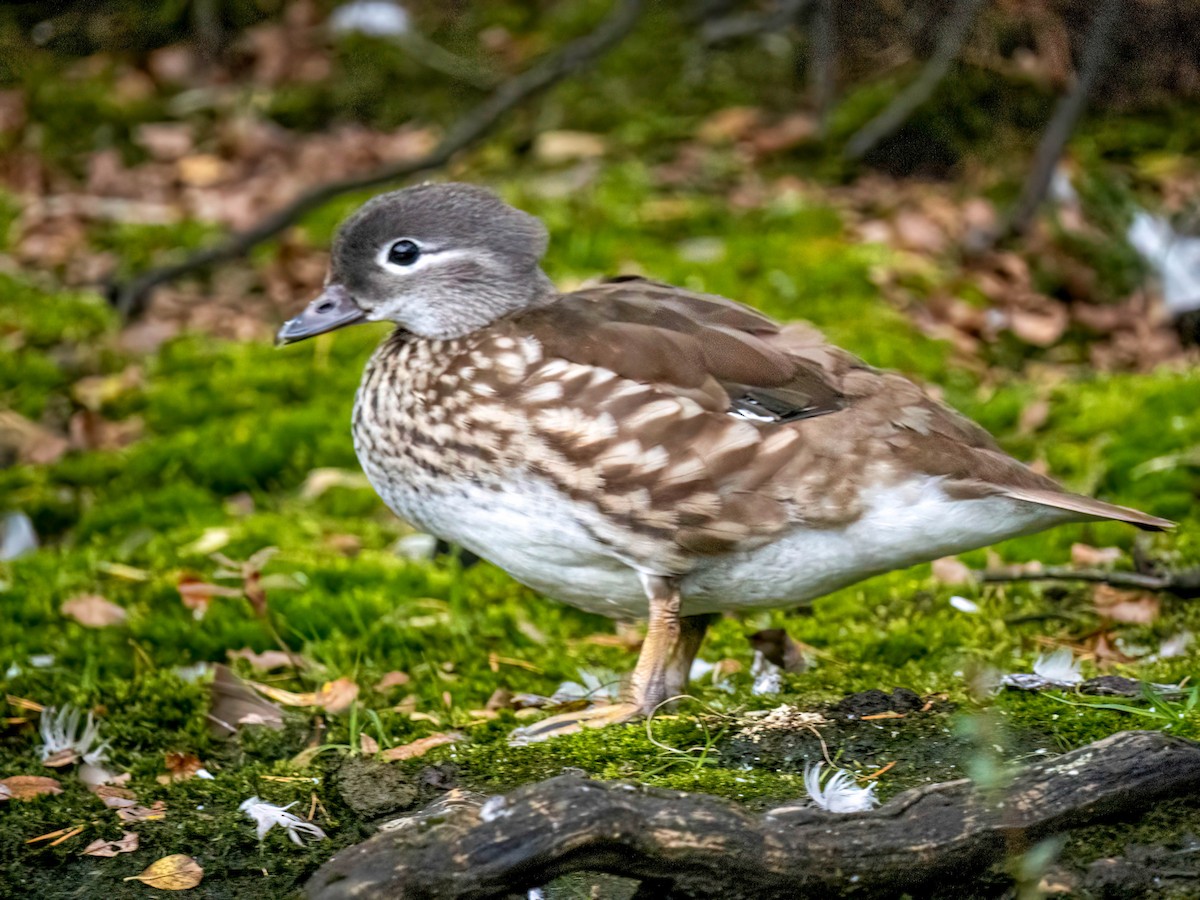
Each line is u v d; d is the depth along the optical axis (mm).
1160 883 5586
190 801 6754
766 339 7441
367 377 7883
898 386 7254
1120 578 8711
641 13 15438
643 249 14773
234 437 11930
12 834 6535
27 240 15438
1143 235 14602
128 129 18062
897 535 7055
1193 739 6305
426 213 7785
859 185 16266
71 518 11242
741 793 6117
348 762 6836
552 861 5188
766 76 18406
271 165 17438
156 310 14281
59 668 8492
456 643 8898
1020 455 11352
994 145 16234
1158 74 16141
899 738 6652
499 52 19250
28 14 19297
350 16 19469
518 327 7402
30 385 12836
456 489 7371
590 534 7133
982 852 5570
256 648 8914
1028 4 16125
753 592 7297
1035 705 6855
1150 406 11570
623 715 7125
